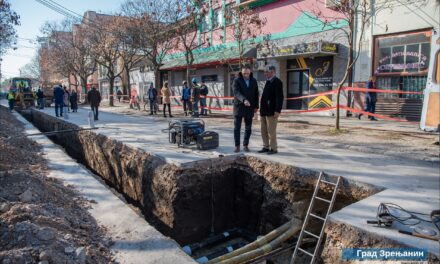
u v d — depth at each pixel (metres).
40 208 4.34
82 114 20.91
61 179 6.61
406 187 5.36
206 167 7.20
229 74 21.39
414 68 12.80
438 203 4.68
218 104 22.22
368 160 7.00
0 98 63.44
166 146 8.75
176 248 3.96
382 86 13.83
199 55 23.03
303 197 6.43
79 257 3.39
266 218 6.92
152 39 21.47
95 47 29.75
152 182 7.56
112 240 4.13
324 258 4.20
